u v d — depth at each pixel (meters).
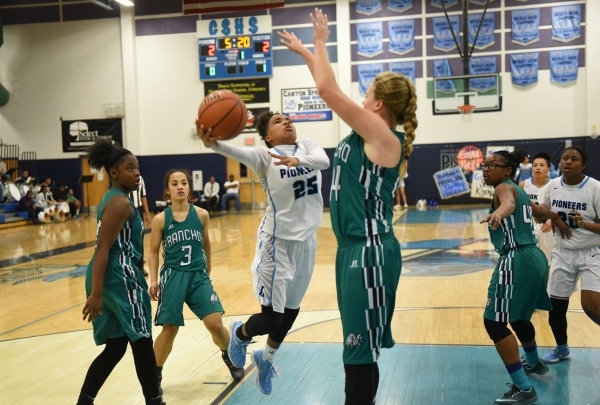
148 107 22.19
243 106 2.98
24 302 7.78
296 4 21.11
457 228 13.97
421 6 20.38
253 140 21.62
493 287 3.99
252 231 14.92
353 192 2.72
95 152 3.37
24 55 22.61
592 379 4.29
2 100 22.33
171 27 21.88
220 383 4.43
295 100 21.28
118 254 3.32
